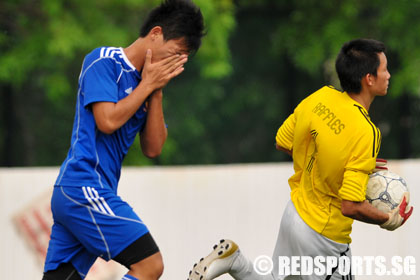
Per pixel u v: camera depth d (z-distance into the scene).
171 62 12.03
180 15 12.09
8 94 52.16
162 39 12.06
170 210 22.03
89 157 11.73
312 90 61.94
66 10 40.97
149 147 13.01
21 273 21.78
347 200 12.23
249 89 64.44
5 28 43.84
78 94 12.20
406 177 21.94
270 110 63.91
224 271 13.25
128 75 12.12
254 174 22.16
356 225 21.97
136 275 11.77
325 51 49.91
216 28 42.25
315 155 13.10
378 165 13.24
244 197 22.12
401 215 12.81
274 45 52.78
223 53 42.94
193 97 61.06
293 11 56.91
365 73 12.62
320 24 50.75
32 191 22.03
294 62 54.97
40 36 41.34
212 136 66.00
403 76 45.78
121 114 11.71
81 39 39.53
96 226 11.70
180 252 21.91
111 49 12.20
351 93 12.84
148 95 12.05
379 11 49.25
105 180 11.97
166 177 22.11
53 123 55.62
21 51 41.41
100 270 21.23
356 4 48.62
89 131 11.84
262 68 65.31
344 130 12.38
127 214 11.78
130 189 22.02
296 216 13.32
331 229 13.00
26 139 55.03
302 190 13.41
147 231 11.88
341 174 12.53
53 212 12.08
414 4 46.62
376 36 48.59
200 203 22.06
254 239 22.02
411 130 62.47
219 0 43.22
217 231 22.02
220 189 22.12
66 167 11.77
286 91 62.09
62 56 42.41
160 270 11.90
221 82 64.56
